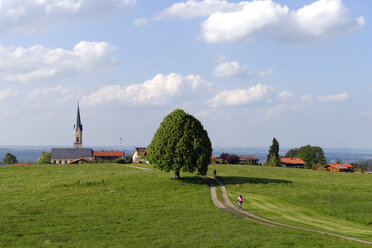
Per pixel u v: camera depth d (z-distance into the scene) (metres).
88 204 48.97
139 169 101.38
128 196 55.16
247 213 45.03
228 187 66.88
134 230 34.28
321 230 36.50
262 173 94.25
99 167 103.81
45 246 28.23
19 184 67.62
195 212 44.22
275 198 57.81
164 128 69.12
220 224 37.16
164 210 45.34
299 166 186.50
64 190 58.91
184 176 76.12
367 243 30.56
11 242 29.30
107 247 28.09
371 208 49.94
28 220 37.97
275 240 30.09
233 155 169.25
